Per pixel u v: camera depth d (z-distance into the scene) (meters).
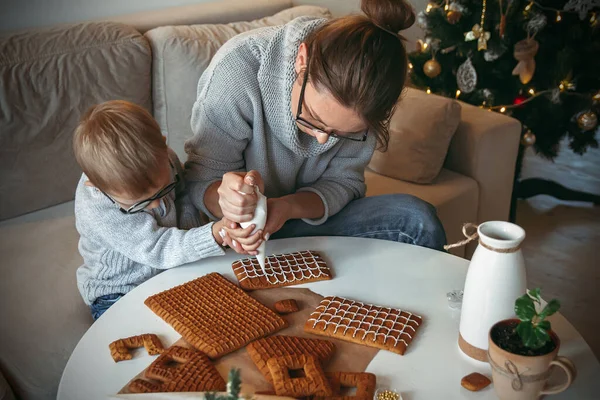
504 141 2.18
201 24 2.14
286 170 1.50
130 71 1.88
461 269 1.27
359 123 1.11
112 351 1.03
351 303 1.14
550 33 2.53
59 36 1.78
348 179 1.55
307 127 1.19
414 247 1.36
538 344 0.87
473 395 0.94
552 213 2.76
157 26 2.10
